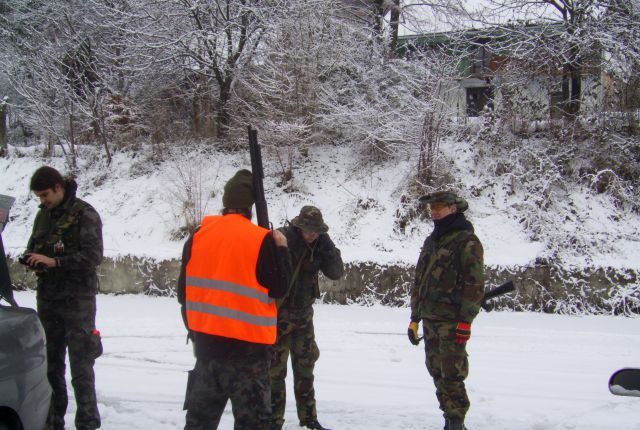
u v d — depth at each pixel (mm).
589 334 8375
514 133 14008
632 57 13367
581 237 11500
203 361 3271
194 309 3326
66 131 17000
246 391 3227
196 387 3287
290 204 13336
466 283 4359
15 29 19172
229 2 15062
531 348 7648
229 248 3297
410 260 10312
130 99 16797
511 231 12023
